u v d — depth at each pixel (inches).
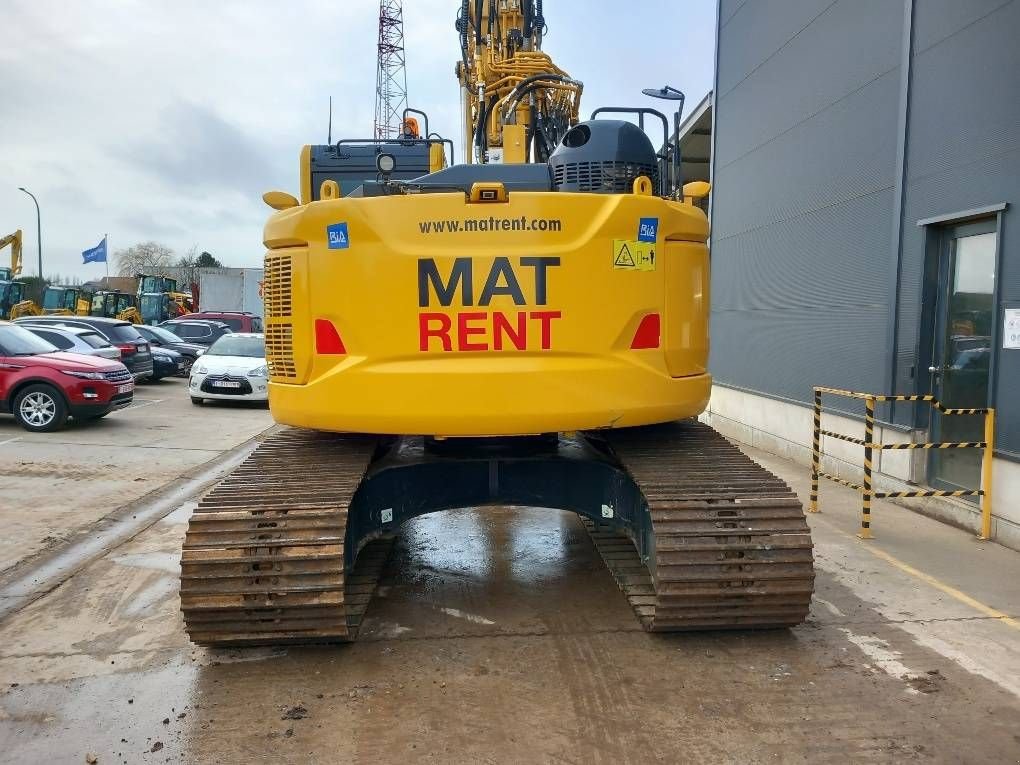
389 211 150.9
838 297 323.6
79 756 122.6
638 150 177.9
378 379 151.6
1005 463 230.5
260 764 120.5
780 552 150.1
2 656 158.6
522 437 191.8
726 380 454.6
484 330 150.3
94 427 489.1
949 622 174.4
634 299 156.8
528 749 124.3
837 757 121.7
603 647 161.2
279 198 172.6
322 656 157.2
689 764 120.2
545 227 151.0
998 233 229.8
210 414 568.1
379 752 123.6
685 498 155.3
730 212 446.3
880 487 292.4
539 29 396.2
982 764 120.2
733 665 152.6
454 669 151.5
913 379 271.6
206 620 146.7
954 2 249.8
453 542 239.9
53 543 241.3
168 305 1499.8
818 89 339.0
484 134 356.5
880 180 292.2
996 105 231.8
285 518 147.5
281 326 165.8
